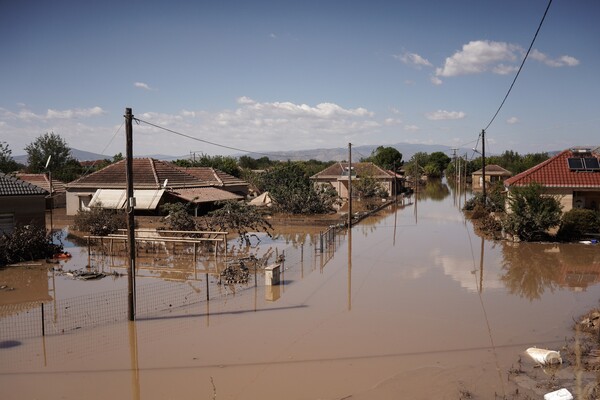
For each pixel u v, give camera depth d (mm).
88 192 38438
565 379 9805
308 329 12891
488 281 18188
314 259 22438
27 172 70250
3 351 11477
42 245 22859
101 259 22672
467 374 10141
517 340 12062
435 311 14445
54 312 14422
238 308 14750
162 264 21578
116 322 13492
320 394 9352
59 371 10398
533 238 27766
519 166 66750
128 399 9172
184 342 12016
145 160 40312
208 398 9211
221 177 47188
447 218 40219
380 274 19266
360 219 38312
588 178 30766
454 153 105938
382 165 102000
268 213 38500
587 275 19281
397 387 9594
